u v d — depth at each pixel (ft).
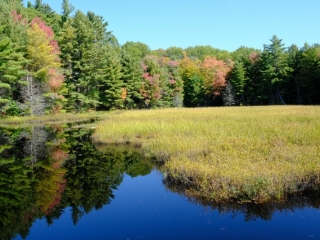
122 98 164.25
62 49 140.56
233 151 31.55
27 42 111.75
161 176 30.12
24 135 64.59
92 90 152.25
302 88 171.12
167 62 231.91
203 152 32.89
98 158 39.60
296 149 31.22
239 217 19.48
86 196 25.36
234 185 22.08
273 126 48.37
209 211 20.63
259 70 184.96
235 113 81.71
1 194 26.13
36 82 113.29
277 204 21.08
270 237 16.76
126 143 48.96
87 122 92.94
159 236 17.40
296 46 236.22
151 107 186.80
